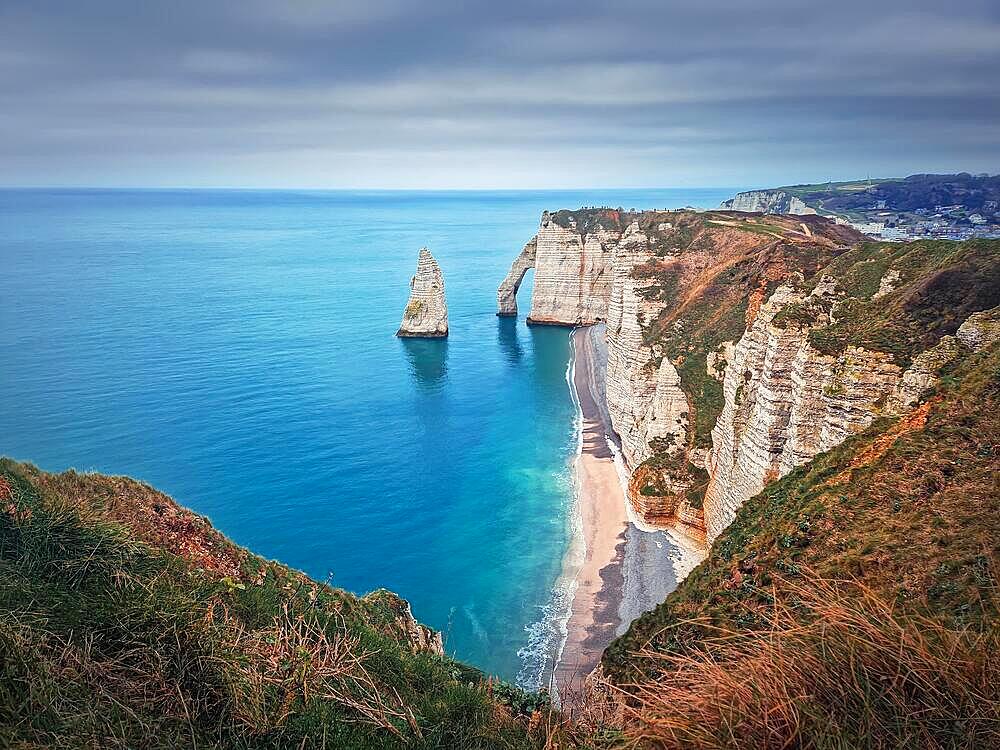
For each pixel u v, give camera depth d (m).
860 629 7.66
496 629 43.12
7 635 9.62
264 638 12.79
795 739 6.76
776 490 28.55
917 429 23.27
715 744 7.04
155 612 11.59
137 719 9.62
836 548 19.72
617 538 53.97
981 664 6.89
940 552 16.83
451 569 50.03
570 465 69.31
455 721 11.92
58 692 9.38
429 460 69.25
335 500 59.84
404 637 21.22
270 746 10.12
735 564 22.67
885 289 43.91
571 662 39.34
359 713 11.23
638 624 23.11
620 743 9.39
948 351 29.55
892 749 6.46
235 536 53.12
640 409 68.56
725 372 54.84
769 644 7.93
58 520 13.30
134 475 61.50
